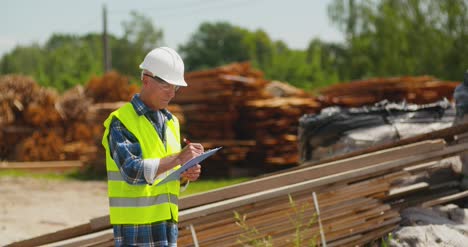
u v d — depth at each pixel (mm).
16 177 17484
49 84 53562
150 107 3662
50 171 19828
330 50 41844
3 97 20859
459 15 35594
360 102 17859
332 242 5676
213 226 5262
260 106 17516
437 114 8203
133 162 3471
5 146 21078
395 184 6477
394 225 5953
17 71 91000
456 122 6945
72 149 20953
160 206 3629
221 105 17703
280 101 17859
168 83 3604
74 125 21234
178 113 17453
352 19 38844
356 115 8344
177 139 3783
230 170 17469
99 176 17938
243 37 98375
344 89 18875
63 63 76062
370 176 5914
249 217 5379
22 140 21078
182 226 5148
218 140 17719
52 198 12859
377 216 5891
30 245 5059
